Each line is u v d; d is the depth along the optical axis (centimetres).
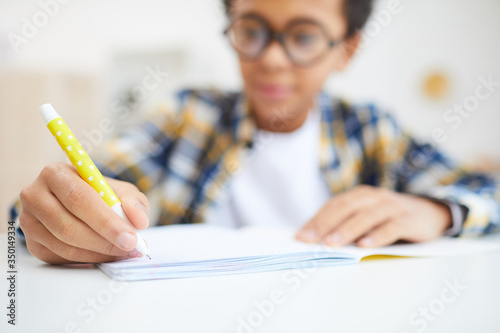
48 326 24
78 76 205
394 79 247
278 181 91
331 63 85
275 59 78
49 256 40
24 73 200
